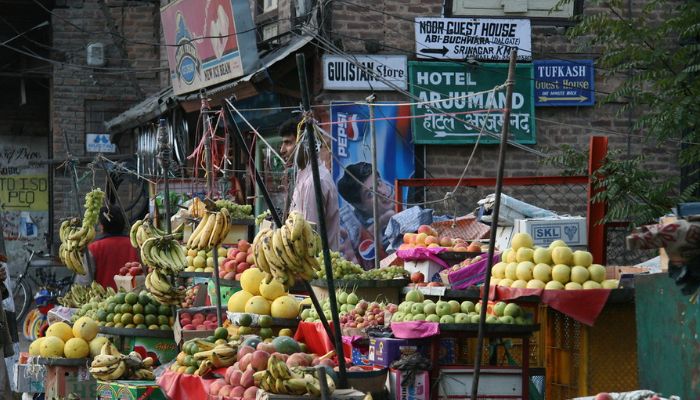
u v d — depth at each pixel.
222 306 9.84
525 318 7.50
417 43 15.46
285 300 8.59
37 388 9.48
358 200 15.23
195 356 7.54
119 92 24.81
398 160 15.39
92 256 12.23
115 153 24.88
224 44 16.25
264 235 7.07
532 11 15.68
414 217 11.85
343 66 15.18
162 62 24.50
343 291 9.21
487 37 15.57
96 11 24.67
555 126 15.77
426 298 9.08
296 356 7.00
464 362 8.27
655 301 6.56
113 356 8.45
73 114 24.72
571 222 9.46
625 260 13.84
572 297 7.50
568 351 8.20
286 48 15.72
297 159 10.13
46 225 26.45
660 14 15.80
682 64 12.09
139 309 9.53
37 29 25.25
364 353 7.93
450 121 15.46
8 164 26.30
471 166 15.56
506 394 7.45
